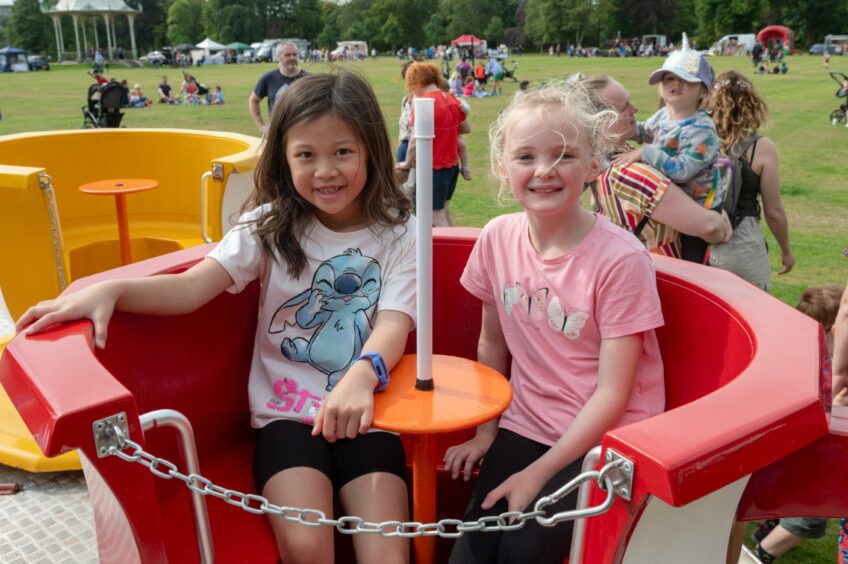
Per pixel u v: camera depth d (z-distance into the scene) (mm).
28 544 2332
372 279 1872
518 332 1854
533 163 1666
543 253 1785
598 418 1589
